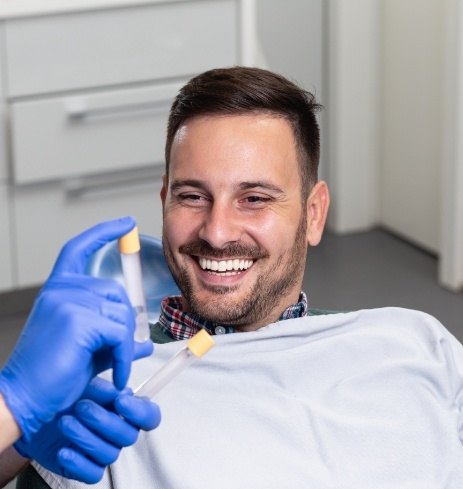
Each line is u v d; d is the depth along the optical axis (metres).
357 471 1.36
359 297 3.70
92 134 3.28
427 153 4.00
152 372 1.36
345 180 4.26
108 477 1.32
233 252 1.32
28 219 3.32
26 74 3.17
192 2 3.27
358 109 4.21
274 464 1.33
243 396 1.36
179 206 1.34
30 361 0.96
